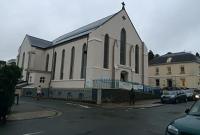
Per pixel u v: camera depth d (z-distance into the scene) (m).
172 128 6.09
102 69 35.62
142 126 12.08
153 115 17.23
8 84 13.92
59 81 41.56
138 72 42.28
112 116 16.36
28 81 44.34
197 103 7.54
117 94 30.61
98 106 25.17
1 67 14.09
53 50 45.81
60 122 13.14
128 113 18.53
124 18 41.53
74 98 33.25
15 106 21.14
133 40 42.44
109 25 38.34
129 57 40.88
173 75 57.19
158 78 60.12
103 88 30.36
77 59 38.06
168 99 29.70
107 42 37.69
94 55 34.69
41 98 35.97
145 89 37.25
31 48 47.81
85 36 36.81
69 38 43.16
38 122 13.06
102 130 10.73
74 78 37.91
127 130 10.84
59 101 30.47
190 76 54.06
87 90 30.83
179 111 20.28
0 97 13.52
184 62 55.59
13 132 10.05
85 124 12.48
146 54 44.19
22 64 50.84
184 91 34.53
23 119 14.17
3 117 13.76
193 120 6.25
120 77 37.94
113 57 37.75
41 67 48.34
